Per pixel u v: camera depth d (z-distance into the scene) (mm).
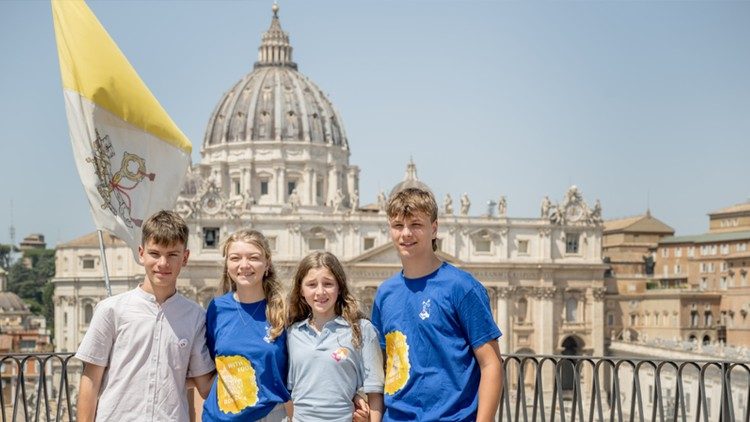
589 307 135125
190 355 13031
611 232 170250
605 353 136125
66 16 18953
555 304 134250
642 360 17734
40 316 166625
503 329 131250
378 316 12891
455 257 129375
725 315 130750
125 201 19188
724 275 143625
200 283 125750
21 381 18375
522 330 132250
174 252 12680
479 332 12000
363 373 12836
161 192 19844
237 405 12648
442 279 12203
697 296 131750
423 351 12086
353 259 125250
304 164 172750
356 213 131125
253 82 180250
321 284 12695
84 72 18828
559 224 134375
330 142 176875
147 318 12734
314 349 12773
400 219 12227
